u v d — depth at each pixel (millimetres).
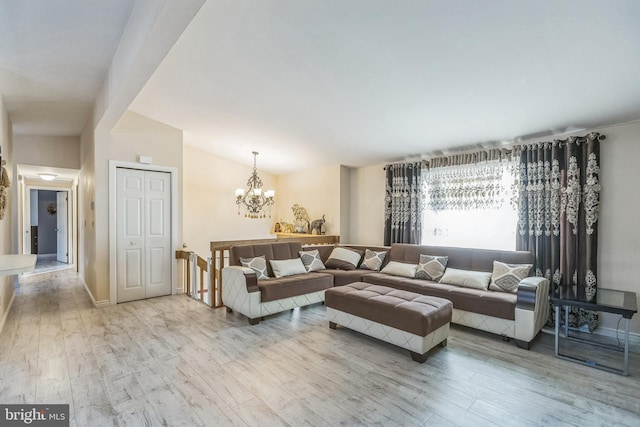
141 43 1987
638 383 2246
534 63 2283
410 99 3023
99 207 3982
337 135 4188
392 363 2518
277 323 3436
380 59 2488
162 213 4531
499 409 1925
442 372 2379
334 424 1765
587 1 1733
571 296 2787
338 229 5492
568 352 2756
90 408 1886
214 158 5973
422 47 2281
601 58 2146
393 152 4531
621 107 2756
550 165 3441
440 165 4387
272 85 3123
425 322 2506
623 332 3025
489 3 1840
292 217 6406
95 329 3184
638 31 1869
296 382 2207
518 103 2854
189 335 3049
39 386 2117
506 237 3861
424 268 3955
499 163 3857
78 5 2055
